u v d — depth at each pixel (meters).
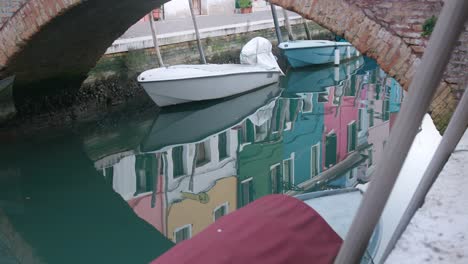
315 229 2.07
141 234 6.26
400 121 0.79
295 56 15.88
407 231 1.18
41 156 8.61
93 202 7.13
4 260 5.48
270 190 7.65
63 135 9.62
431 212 1.25
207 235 2.04
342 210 4.50
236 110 11.87
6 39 8.50
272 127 10.75
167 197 7.42
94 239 6.10
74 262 5.57
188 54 13.83
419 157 6.52
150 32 13.68
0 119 9.20
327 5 5.83
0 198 7.07
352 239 0.84
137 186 7.77
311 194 4.73
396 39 5.52
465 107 1.32
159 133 10.16
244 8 20.44
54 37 8.81
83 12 8.36
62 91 10.43
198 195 7.51
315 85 14.41
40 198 7.16
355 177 8.04
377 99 13.02
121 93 11.62
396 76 5.59
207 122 10.98
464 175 1.46
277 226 2.05
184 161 8.88
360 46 5.74
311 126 10.77
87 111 10.84
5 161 8.31
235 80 11.91
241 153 9.28
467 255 1.05
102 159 8.73
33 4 8.09
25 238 6.04
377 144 9.58
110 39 10.33
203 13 19.17
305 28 18.58
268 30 17.66
